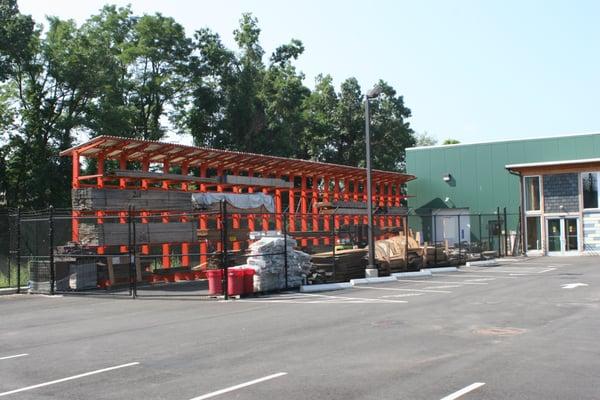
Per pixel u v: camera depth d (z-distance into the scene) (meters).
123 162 25.39
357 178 41.94
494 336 10.48
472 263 31.39
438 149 48.62
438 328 11.47
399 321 12.49
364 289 20.08
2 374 8.72
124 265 23.53
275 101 56.94
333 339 10.61
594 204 39.97
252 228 29.98
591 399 6.60
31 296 20.92
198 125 54.12
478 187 46.88
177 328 12.57
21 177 44.41
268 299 17.72
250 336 11.22
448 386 7.21
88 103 46.31
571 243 40.69
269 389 7.33
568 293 17.08
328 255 23.39
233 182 29.83
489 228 41.31
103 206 22.77
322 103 67.81
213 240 26.06
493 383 7.31
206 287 22.47
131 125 47.28
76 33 46.62
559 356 8.76
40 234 30.42
